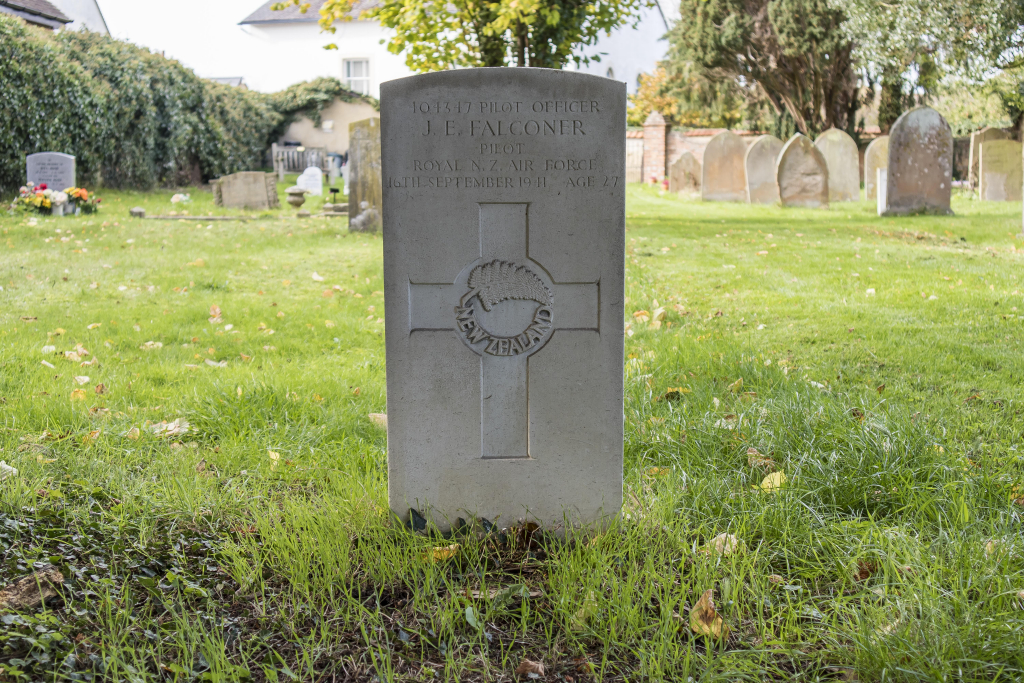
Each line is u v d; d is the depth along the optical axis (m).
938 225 12.64
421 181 2.89
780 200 16.38
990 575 2.55
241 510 3.26
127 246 10.70
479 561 2.85
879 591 2.52
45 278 8.23
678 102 31.16
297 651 2.37
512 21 10.73
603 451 3.04
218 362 5.59
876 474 3.28
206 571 2.76
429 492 3.06
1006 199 16.70
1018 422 4.10
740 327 6.46
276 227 12.98
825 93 25.23
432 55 11.50
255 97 27.44
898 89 24.33
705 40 24.89
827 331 6.14
